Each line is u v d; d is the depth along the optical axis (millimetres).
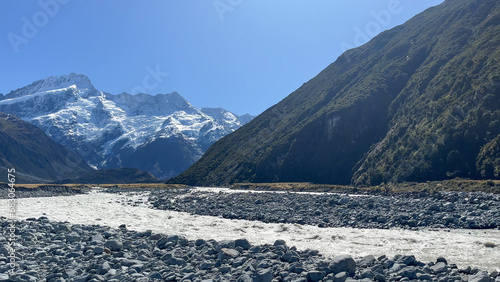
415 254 19047
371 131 93375
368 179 72688
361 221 30047
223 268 15367
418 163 64500
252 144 129875
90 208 43469
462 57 80938
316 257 17516
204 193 66562
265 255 17328
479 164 56281
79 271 15258
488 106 61969
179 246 20375
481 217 29156
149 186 109812
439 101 73688
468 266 15281
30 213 37250
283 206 41000
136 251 19312
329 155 95250
